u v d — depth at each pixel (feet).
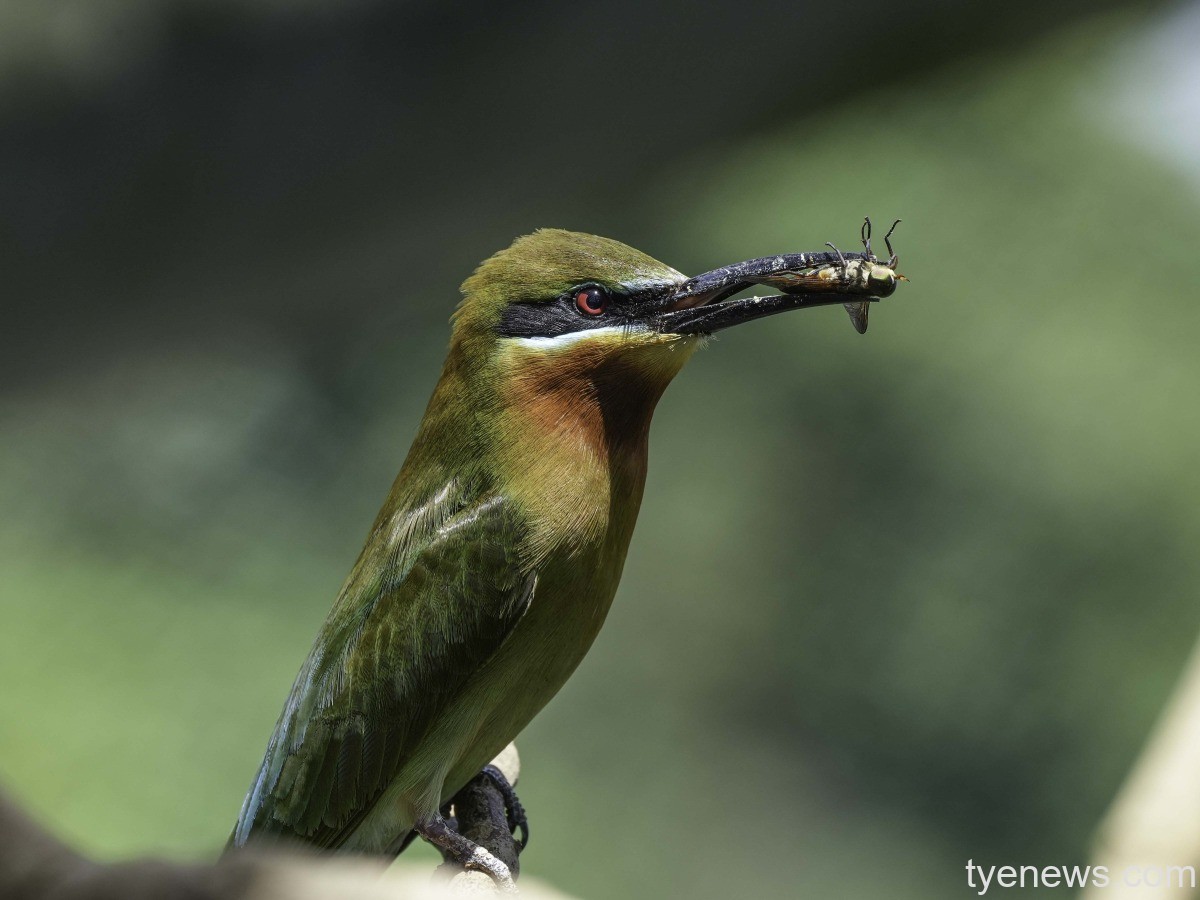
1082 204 101.71
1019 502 94.02
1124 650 90.84
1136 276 101.65
